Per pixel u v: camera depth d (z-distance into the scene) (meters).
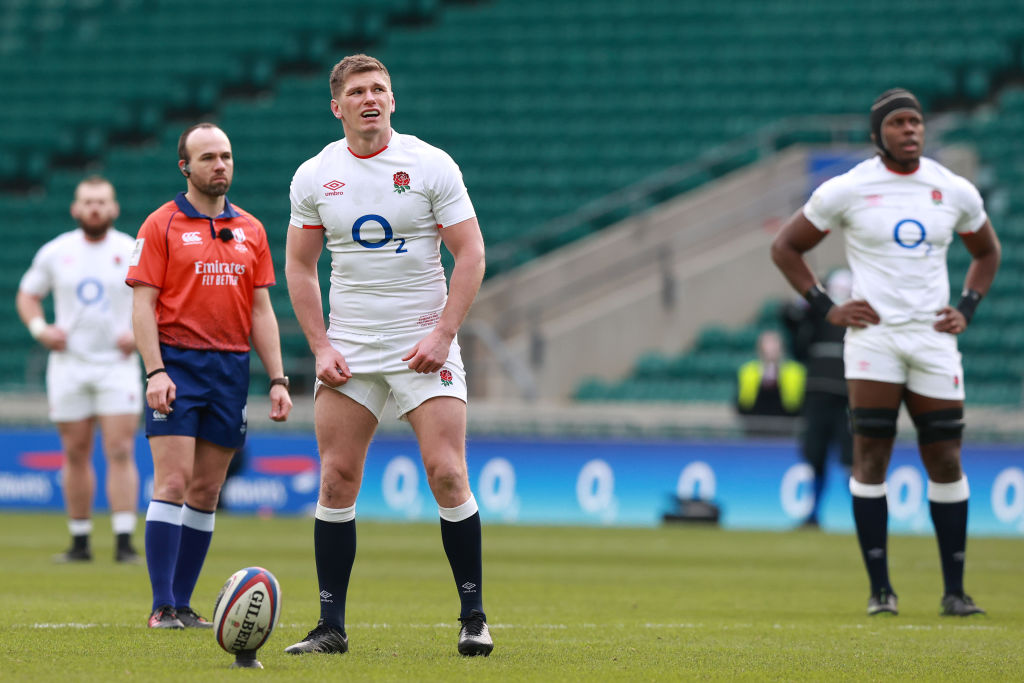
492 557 41.69
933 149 81.38
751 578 35.19
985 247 26.58
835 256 75.19
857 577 35.62
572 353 74.19
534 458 60.06
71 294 36.91
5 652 18.48
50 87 104.06
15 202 92.25
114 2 112.75
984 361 69.94
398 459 60.66
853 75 91.06
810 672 17.78
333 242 19.11
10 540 46.16
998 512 55.16
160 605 22.00
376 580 33.47
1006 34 92.38
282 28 105.44
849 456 53.34
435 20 106.75
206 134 23.12
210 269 23.06
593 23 101.50
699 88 93.19
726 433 61.38
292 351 77.25
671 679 16.91
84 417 37.31
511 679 16.39
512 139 91.62
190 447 22.81
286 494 61.59
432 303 19.09
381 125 18.80
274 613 16.70
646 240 78.50
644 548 45.62
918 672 17.89
